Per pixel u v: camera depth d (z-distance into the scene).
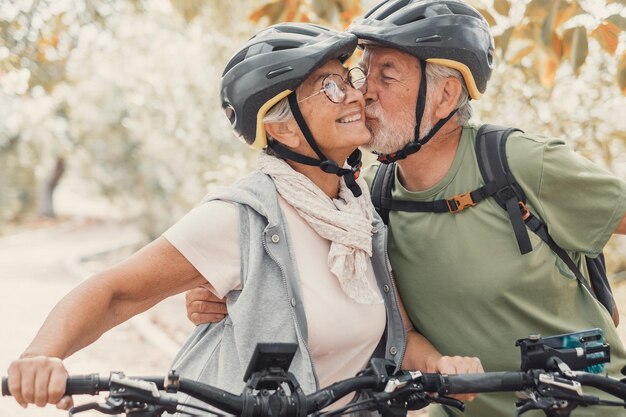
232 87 2.73
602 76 6.64
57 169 44.94
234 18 9.67
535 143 3.06
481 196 3.03
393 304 2.86
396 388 2.30
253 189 2.69
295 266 2.64
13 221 43.16
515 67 5.86
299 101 2.70
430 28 2.95
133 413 2.10
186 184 17.62
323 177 2.81
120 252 25.61
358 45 3.13
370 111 3.03
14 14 6.84
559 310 3.07
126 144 23.52
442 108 3.05
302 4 5.57
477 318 3.05
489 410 3.18
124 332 11.17
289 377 2.22
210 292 2.78
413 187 3.16
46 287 17.38
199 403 2.63
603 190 3.01
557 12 4.48
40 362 2.16
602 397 3.06
